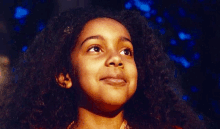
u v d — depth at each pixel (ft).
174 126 8.88
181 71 15.55
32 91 8.77
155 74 9.30
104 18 8.16
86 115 7.66
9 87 9.23
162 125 8.91
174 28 15.69
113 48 7.59
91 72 7.33
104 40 7.58
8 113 8.88
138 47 9.22
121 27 7.97
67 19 8.67
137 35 9.25
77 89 7.74
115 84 7.22
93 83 7.30
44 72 8.66
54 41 8.61
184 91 15.24
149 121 8.95
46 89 8.63
